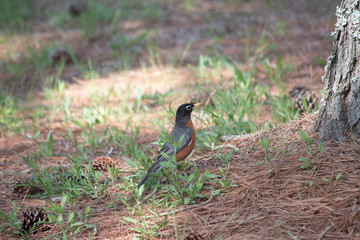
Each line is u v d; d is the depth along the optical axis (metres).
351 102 7.92
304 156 8.02
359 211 6.38
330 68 8.03
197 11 25.84
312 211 6.62
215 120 10.82
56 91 16.78
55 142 12.37
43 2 31.00
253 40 20.53
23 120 13.96
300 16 23.25
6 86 17.56
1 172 10.38
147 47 20.89
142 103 15.12
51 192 8.81
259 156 8.63
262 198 7.21
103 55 20.41
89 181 8.69
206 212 7.15
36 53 20.89
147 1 28.62
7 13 28.52
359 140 7.94
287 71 16.23
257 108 12.62
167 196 7.61
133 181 8.84
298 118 9.86
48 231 7.47
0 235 7.44
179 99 14.76
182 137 7.90
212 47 20.11
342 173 7.32
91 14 26.25
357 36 7.57
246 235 6.34
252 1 27.34
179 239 6.54
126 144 11.41
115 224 7.34
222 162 8.75
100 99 15.54
